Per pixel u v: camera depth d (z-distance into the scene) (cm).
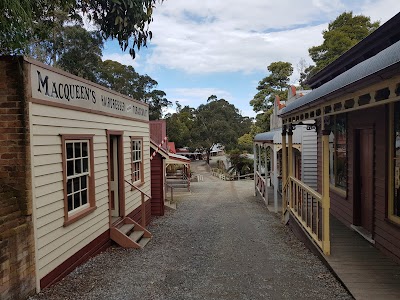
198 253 698
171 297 466
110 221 756
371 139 667
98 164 697
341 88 435
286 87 3441
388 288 442
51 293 475
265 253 680
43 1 543
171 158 2044
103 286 509
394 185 552
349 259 553
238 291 482
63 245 543
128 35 584
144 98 4475
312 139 1252
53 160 515
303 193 843
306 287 483
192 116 5938
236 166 3766
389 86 346
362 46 645
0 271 396
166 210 1384
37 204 470
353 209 739
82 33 2300
